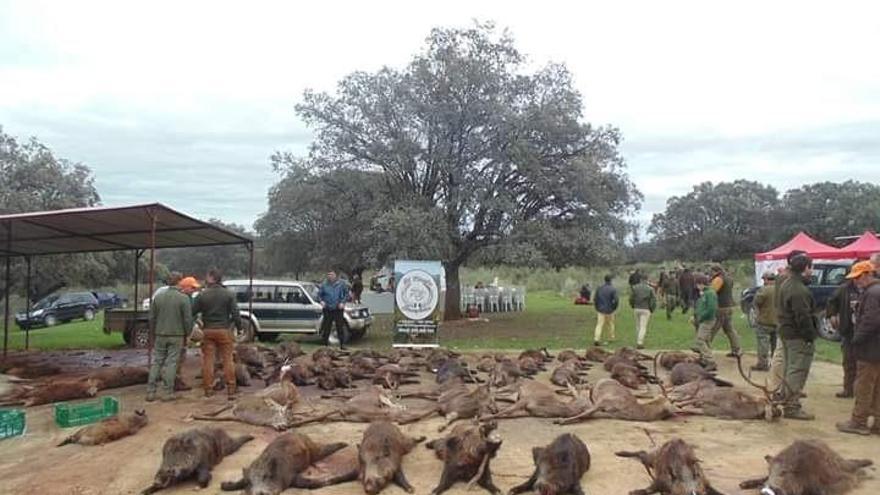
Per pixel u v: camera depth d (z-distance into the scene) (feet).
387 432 24.29
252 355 48.37
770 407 32.35
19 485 23.66
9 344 72.69
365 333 73.97
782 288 32.86
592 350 53.31
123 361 55.57
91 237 55.88
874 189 267.39
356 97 81.46
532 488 21.90
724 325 51.11
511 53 82.99
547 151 82.79
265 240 102.27
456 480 22.86
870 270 30.25
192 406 36.29
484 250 85.71
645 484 23.02
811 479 20.75
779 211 279.69
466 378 43.01
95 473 24.88
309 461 24.58
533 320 93.40
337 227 85.97
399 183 84.17
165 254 226.99
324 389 41.29
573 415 32.81
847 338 37.73
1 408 35.45
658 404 32.73
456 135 81.10
